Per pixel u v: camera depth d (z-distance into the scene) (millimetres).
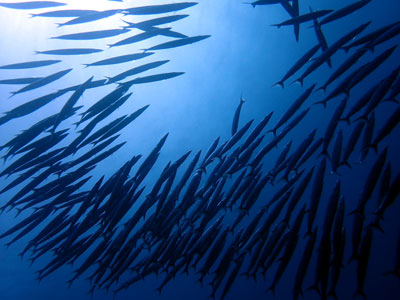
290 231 4602
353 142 4250
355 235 4113
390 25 4152
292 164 4461
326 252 4301
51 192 5441
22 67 5199
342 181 14508
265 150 4793
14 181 5227
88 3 11422
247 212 4930
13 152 5039
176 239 5344
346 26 12938
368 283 14508
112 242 5223
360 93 13508
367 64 4148
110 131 5172
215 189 5176
